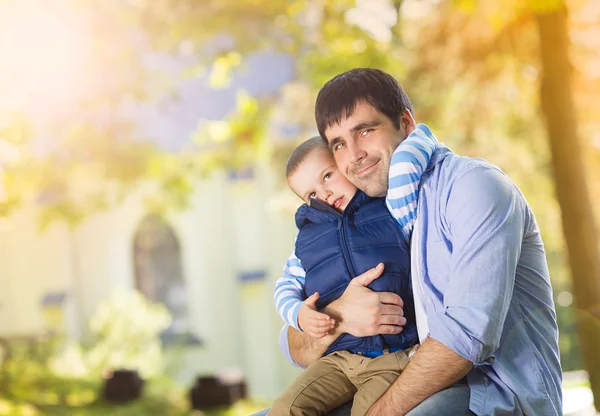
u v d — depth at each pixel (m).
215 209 19.39
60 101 9.97
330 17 10.77
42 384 14.05
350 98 2.27
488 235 2.04
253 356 19.16
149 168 12.41
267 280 19.17
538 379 2.08
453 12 10.23
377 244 2.30
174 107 14.83
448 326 2.01
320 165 2.48
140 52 10.41
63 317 18.38
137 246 19.52
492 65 10.40
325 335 2.36
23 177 10.48
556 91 8.45
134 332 15.63
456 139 11.58
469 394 2.11
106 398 13.18
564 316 13.42
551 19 8.37
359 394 2.27
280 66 13.75
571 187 8.41
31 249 18.72
